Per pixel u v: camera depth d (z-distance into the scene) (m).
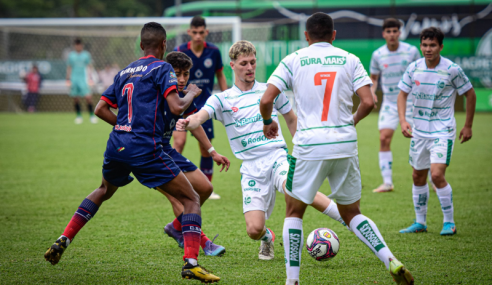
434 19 48.72
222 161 10.20
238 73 10.05
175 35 48.53
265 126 8.33
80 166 22.48
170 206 15.13
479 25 48.25
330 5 50.75
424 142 12.09
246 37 51.44
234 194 16.98
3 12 81.56
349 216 8.11
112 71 53.94
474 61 46.34
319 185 7.90
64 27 59.47
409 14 50.28
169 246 10.82
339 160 7.71
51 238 11.47
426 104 12.11
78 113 43.09
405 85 12.53
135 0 86.50
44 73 53.69
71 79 42.72
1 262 9.65
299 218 8.11
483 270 9.02
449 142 11.87
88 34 59.50
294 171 7.92
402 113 12.58
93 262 9.66
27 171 21.23
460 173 19.89
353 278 8.70
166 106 9.23
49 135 33.69
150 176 8.53
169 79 8.50
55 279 8.67
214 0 54.16
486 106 46.34
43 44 62.84
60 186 18.19
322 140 7.62
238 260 9.84
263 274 8.95
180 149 15.09
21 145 29.00
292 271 7.87
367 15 50.38
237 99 10.05
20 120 44.44
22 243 11.05
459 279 8.55
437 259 9.73
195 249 8.41
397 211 14.16
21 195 16.62
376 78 18.81
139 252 10.36
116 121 9.28
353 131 7.87
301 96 7.85
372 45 48.59
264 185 9.80
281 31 50.88
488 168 20.92
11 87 52.94
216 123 44.53
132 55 61.09
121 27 62.59
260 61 47.59
